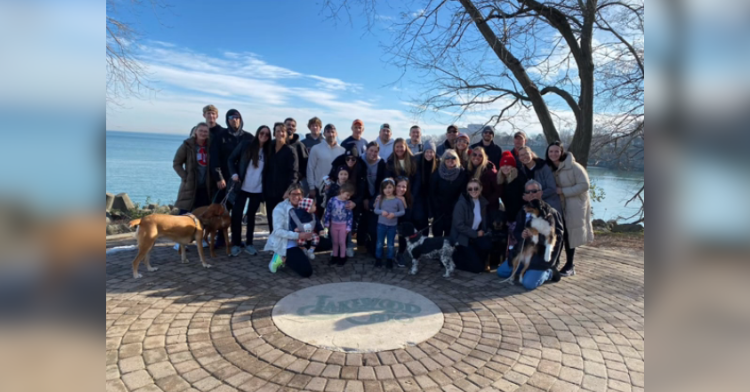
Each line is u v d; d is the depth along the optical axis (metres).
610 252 6.89
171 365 2.91
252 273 5.05
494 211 5.60
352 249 6.02
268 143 5.88
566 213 5.29
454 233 5.33
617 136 10.30
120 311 3.77
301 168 6.34
